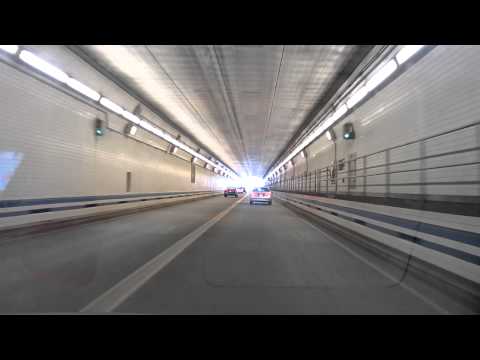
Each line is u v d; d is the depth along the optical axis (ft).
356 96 35.86
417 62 23.50
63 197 36.27
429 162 22.15
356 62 32.42
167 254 23.16
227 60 33.45
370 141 34.58
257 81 39.65
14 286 15.46
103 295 14.32
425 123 22.79
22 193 29.43
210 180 154.71
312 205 52.49
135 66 35.70
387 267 20.11
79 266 19.35
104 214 47.21
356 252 24.81
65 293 14.52
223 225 41.16
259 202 99.45
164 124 63.77
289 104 50.03
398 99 27.30
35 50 28.22
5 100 27.30
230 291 15.10
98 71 36.06
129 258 21.74
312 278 17.49
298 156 93.81
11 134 28.04
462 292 14.34
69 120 37.14
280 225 42.63
